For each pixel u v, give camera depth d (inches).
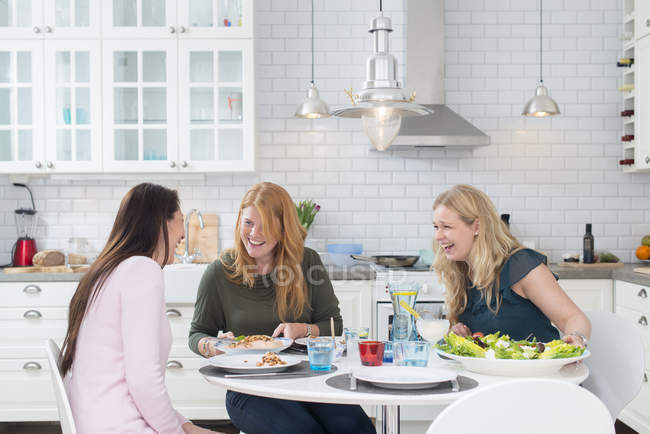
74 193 174.2
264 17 174.9
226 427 153.5
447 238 87.0
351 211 176.1
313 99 151.7
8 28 159.6
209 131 162.1
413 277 149.6
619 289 149.6
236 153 162.2
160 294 65.4
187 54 160.7
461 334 84.9
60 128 160.4
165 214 71.3
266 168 175.8
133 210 70.3
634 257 176.6
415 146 166.7
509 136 176.7
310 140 175.8
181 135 161.2
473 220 86.4
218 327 97.0
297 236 93.8
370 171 176.1
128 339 62.9
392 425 73.0
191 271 145.8
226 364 72.0
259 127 175.5
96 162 160.6
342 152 175.9
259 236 90.7
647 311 135.6
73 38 159.9
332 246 169.3
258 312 93.5
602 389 83.2
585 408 52.1
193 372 147.3
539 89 154.6
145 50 160.6
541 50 176.4
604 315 85.5
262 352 78.7
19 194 173.6
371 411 151.3
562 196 177.0
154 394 62.4
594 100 176.9
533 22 176.4
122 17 161.2
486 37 176.4
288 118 175.8
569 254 169.3
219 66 161.9
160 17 161.3
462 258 88.3
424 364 72.1
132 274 64.6
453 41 176.6
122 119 161.3
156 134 161.6
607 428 53.3
